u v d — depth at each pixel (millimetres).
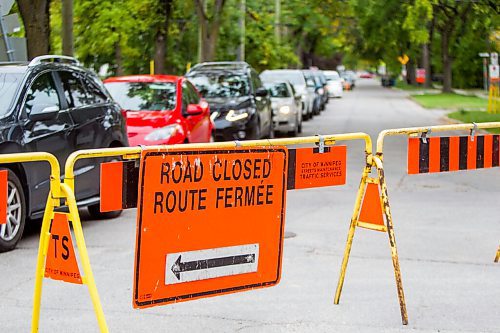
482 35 49219
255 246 7457
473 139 9773
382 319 8055
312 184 8211
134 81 18984
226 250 7254
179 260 6938
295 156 8031
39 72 12625
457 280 9617
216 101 24938
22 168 11602
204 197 7059
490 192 16703
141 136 16828
